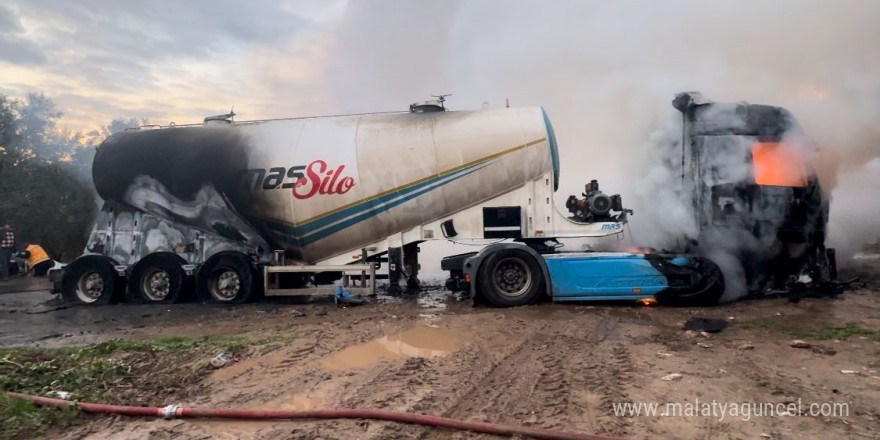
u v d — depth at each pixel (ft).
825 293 30.78
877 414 13.60
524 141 32.55
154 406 15.08
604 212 32.27
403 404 14.89
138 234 37.14
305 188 34.01
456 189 32.94
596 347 20.56
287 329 25.68
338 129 34.81
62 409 14.42
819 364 17.75
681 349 20.04
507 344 21.29
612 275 29.19
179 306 34.58
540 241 33.76
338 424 13.61
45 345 23.86
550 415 13.97
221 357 19.38
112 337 25.55
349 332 24.09
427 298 35.06
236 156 35.24
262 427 13.60
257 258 35.76
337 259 35.29
